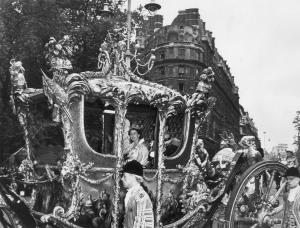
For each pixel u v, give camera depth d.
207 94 6.70
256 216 7.08
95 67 21.91
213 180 7.35
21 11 19.91
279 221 7.11
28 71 18.41
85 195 5.61
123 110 5.84
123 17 22.33
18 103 6.30
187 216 6.36
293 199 6.19
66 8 23.12
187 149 6.54
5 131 15.55
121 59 6.45
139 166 5.33
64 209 5.58
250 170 6.74
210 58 68.50
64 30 20.88
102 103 6.93
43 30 19.72
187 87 60.66
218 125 64.62
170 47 61.12
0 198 5.73
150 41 43.12
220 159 8.45
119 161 5.72
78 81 5.62
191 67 61.31
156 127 6.58
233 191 6.54
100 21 21.44
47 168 6.11
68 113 5.61
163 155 6.12
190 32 62.28
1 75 18.67
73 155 5.60
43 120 6.71
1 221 5.86
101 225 5.68
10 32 19.58
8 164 7.34
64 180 5.52
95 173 5.68
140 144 6.71
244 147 7.70
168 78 60.81
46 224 5.53
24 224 5.64
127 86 5.90
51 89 5.65
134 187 5.20
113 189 5.70
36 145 6.86
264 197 7.14
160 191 6.02
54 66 5.66
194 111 6.59
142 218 5.08
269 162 7.00
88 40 21.83
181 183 6.41
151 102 6.05
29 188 6.73
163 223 6.25
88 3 22.97
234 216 6.45
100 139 7.51
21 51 18.62
